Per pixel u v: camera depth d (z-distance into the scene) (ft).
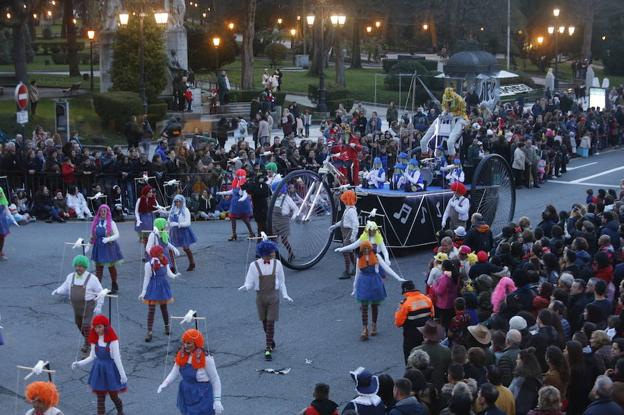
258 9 341.82
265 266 58.23
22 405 51.06
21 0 158.20
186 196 104.12
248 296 72.02
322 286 75.87
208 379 45.75
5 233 79.05
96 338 48.08
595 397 39.11
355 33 318.45
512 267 61.26
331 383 54.65
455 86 202.59
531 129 147.02
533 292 53.57
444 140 94.89
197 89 184.75
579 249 62.18
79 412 50.31
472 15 293.02
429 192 86.89
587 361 43.57
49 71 258.16
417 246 88.63
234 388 53.67
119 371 48.32
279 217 79.92
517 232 70.13
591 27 304.09
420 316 53.21
